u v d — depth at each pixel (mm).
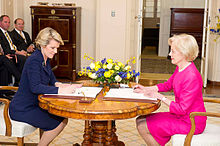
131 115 2498
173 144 2762
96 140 3166
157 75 9039
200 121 2799
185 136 2768
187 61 2838
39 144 3158
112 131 3418
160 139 2908
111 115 2432
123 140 4172
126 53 8375
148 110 2605
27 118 3039
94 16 8750
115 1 8211
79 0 8719
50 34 2932
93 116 2430
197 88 2738
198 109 2846
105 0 8234
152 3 16297
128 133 4449
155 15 16453
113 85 3404
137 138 4258
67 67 8125
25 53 6637
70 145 3980
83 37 8844
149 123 2898
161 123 2854
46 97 2809
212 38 8164
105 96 2875
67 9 7863
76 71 8383
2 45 6484
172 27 12281
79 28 8531
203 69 7840
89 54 8914
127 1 8164
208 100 3166
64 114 2502
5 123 3068
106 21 8312
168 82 3246
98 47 8430
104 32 8359
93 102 2674
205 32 7742
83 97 2809
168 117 2896
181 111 2727
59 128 3137
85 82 3617
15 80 6180
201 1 12445
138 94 2998
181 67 2871
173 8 12156
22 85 3068
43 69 3051
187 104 2719
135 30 8266
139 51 7875
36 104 3111
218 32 7641
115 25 8305
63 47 8047
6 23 6648
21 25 7285
